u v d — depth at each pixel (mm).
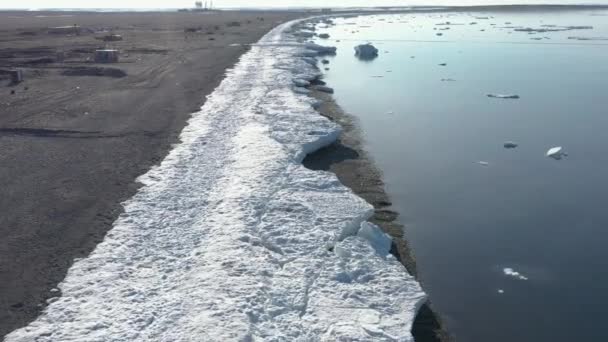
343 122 18953
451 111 20828
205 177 12398
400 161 14906
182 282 8031
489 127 18484
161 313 7266
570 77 28109
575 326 7863
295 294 7824
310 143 15039
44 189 11578
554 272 9336
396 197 12453
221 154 14078
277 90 22672
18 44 44250
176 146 14859
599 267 9484
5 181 12047
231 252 8805
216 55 35562
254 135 15547
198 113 18656
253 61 32125
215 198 11141
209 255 8750
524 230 10867
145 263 8602
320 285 8117
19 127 16656
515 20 83875
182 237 9461
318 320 7289
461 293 8695
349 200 11195
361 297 7871
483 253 9961
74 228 9773
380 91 24797
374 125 18656
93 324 7020
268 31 58781
